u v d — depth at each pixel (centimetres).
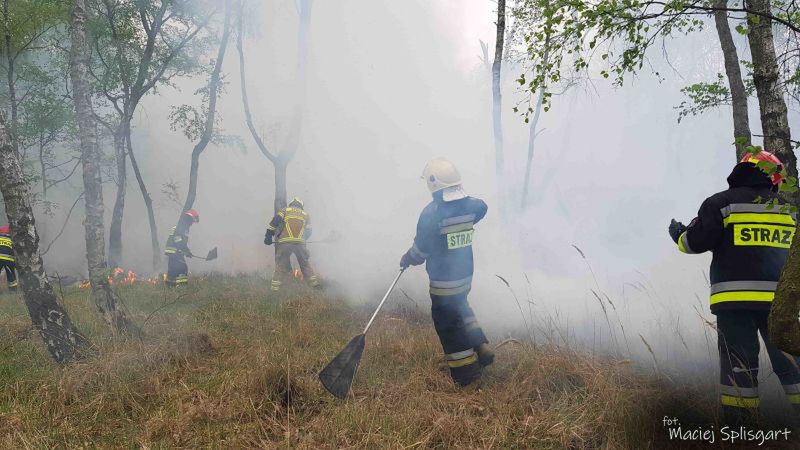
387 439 298
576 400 338
